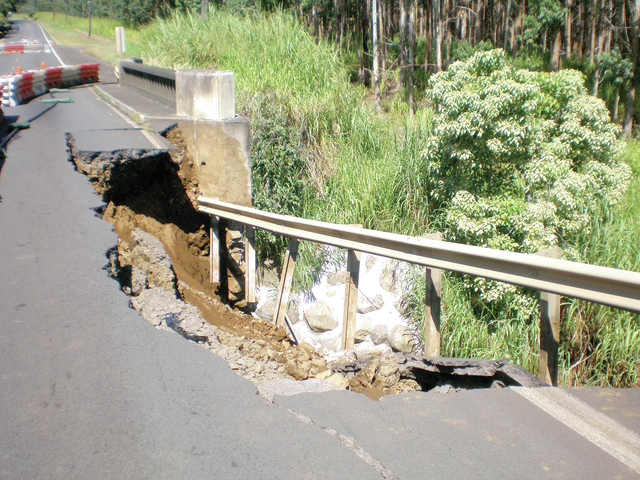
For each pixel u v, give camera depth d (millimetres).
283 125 11211
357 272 5734
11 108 11984
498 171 9609
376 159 11742
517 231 8953
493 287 8008
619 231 9023
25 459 2348
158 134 8695
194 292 7477
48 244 5105
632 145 15688
